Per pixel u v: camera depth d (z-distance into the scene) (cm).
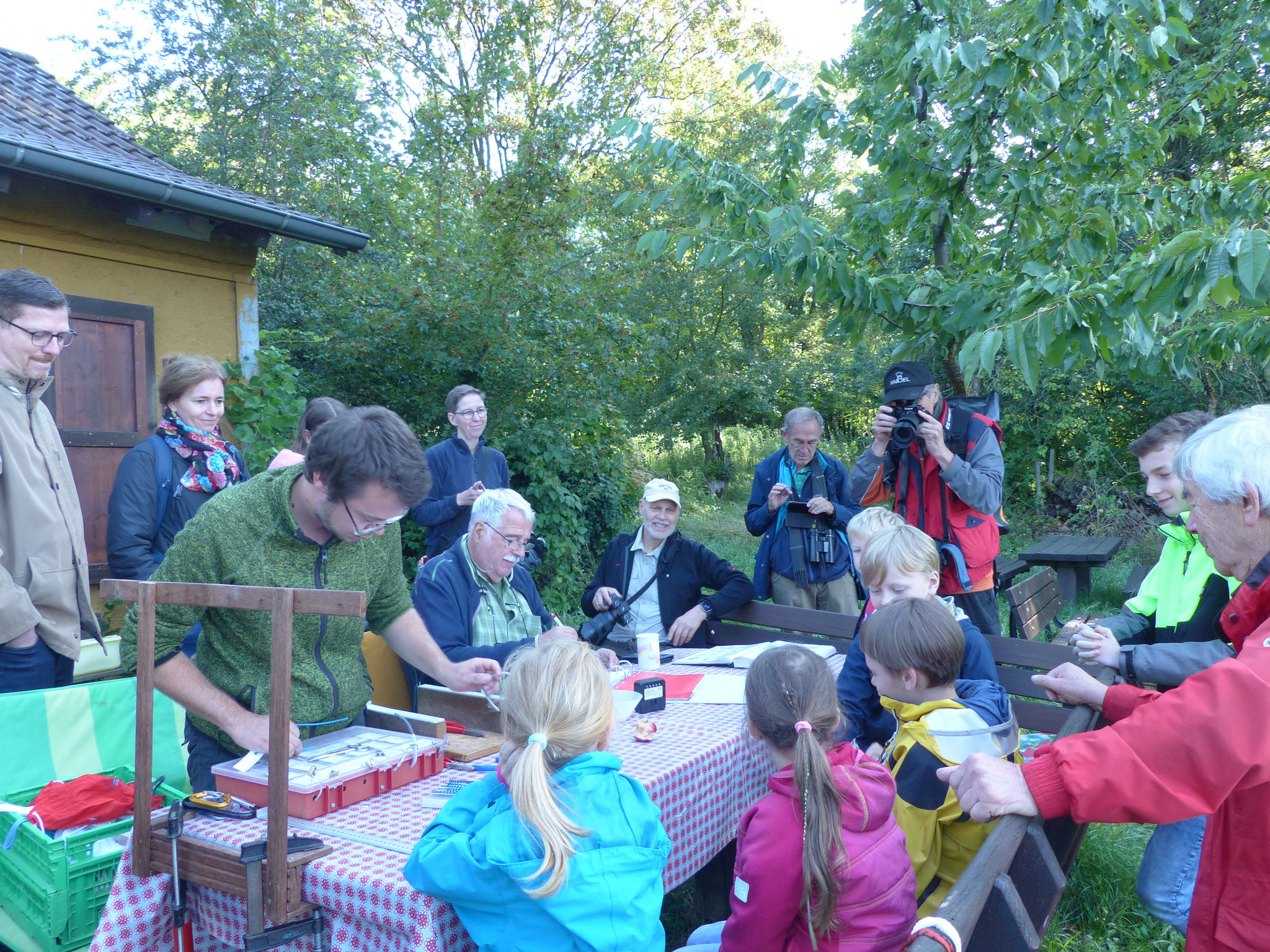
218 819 168
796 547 473
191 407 337
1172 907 205
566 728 148
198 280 553
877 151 448
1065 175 443
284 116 1316
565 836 136
